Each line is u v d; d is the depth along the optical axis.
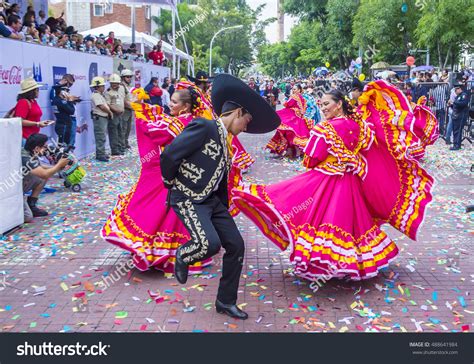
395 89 5.15
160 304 4.68
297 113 12.50
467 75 17.03
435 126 5.33
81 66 12.61
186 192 4.17
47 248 6.17
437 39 23.75
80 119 12.61
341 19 31.22
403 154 5.01
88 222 7.23
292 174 10.72
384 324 4.32
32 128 8.52
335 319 4.41
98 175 10.65
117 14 36.31
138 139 5.36
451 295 4.86
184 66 38.12
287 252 6.05
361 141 4.93
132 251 5.18
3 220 6.59
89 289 4.99
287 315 4.48
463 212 7.80
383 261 4.95
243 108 4.22
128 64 16.25
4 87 8.96
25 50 9.70
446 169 11.35
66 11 35.34
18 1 14.81
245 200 4.92
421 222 5.13
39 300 4.77
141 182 5.38
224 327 4.27
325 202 4.85
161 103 15.90
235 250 4.33
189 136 4.07
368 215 5.03
